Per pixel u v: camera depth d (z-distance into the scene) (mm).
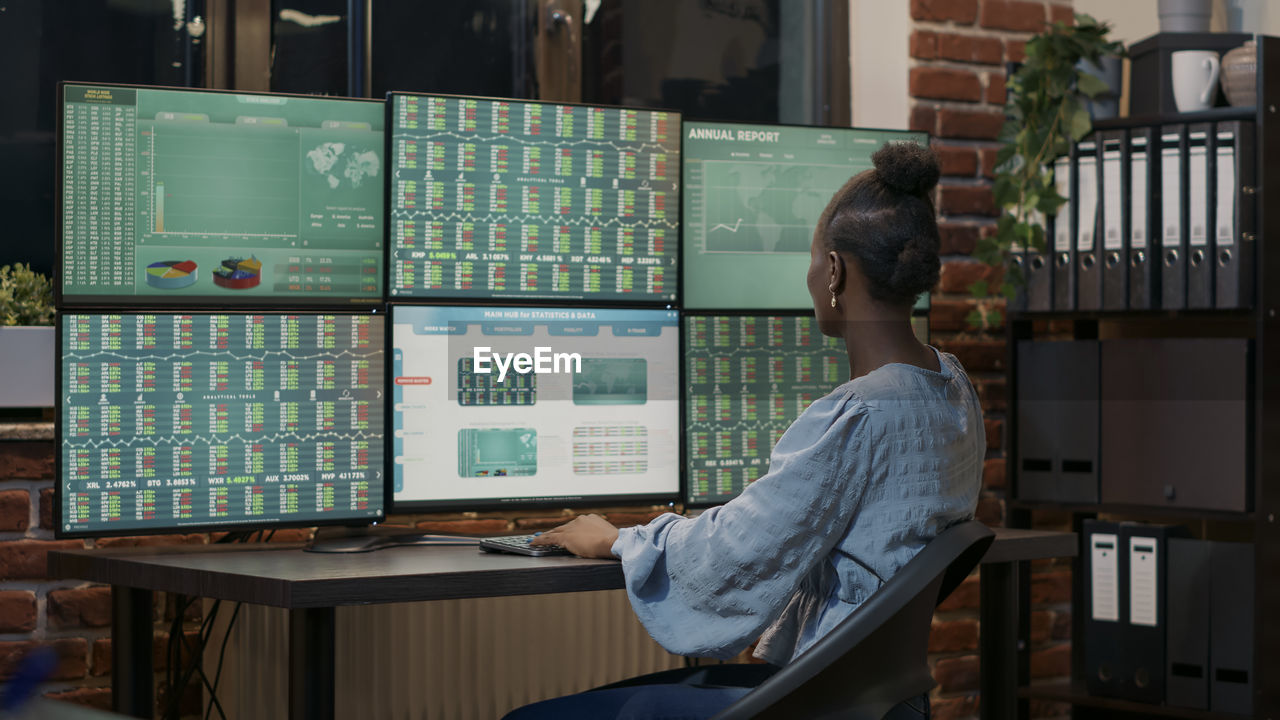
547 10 2457
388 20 2355
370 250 1991
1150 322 2754
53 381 1976
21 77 2145
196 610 2170
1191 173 2336
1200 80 2430
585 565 1616
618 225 2129
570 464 2086
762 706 1056
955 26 2711
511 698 2234
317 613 1472
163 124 1881
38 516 2059
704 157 2199
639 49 2527
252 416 1913
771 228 2238
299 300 1955
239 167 1922
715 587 1229
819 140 2268
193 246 1896
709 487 2182
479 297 2043
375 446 1979
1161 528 2352
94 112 1848
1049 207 2459
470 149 2039
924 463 1185
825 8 2639
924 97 2686
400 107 1999
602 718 1309
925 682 1154
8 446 2033
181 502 1877
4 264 2141
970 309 2697
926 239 1233
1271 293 2275
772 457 1243
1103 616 2400
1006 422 2557
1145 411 2381
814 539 1180
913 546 1181
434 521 2338
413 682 2170
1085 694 2443
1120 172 2410
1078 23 2629
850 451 1168
